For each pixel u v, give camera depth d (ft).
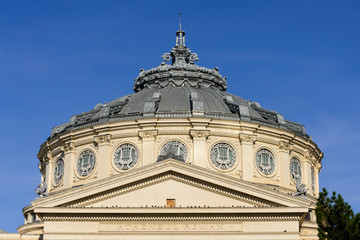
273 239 163.12
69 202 166.09
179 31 255.29
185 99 221.66
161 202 166.91
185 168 167.73
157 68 244.42
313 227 207.72
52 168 223.92
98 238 163.53
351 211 148.15
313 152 229.66
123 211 163.94
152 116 209.77
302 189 185.26
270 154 213.66
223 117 211.82
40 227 207.72
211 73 245.24
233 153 208.44
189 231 163.84
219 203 166.71
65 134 217.56
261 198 165.99
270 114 226.58
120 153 208.54
